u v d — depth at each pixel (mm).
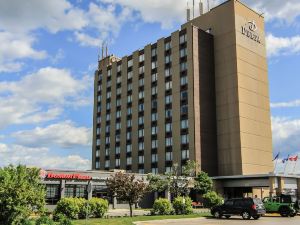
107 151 92312
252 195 68688
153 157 77875
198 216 38750
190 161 62438
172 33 78812
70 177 51219
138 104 84938
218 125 72812
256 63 75875
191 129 70125
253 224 31375
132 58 89625
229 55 73062
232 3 73812
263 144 73000
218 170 70938
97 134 96938
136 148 83000
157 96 79875
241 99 70625
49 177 48844
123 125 88500
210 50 75938
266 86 76938
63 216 27750
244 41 74250
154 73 81938
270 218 39219
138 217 35625
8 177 20828
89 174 53781
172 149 73562
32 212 22000
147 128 81000
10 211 20578
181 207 41750
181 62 75250
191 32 74000
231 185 65812
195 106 70688
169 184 55844
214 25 76938
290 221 34906
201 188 60781
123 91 90688
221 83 73750
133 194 37906
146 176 60406
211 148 71312
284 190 59531
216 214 39000
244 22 75312
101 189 54875
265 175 59562
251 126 71375
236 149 68750
